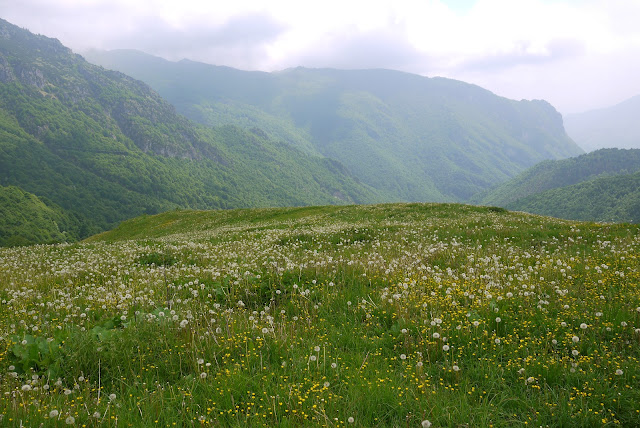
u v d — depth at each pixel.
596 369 5.15
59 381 4.90
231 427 4.08
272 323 6.62
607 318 6.49
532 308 7.11
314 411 4.27
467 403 4.48
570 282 8.66
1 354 5.64
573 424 4.21
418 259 11.30
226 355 5.57
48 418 4.13
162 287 9.80
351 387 4.76
